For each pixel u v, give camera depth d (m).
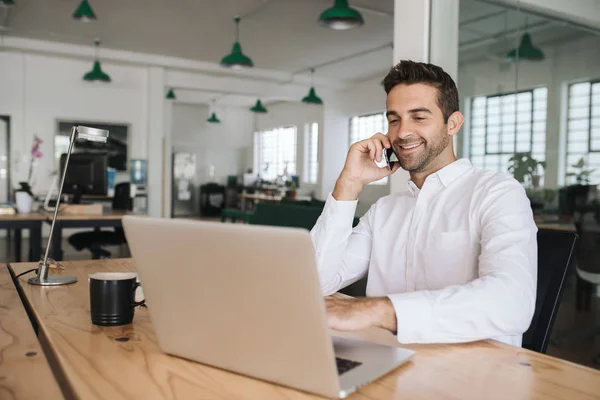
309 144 13.80
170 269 0.86
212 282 0.81
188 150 15.54
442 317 0.95
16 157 9.11
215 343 0.85
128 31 7.93
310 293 0.71
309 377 0.76
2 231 9.34
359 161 1.39
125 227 0.90
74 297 1.45
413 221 1.44
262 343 0.79
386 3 6.46
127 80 9.91
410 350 0.95
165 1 6.50
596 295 4.11
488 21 3.79
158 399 0.74
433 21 3.01
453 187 1.41
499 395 0.77
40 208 5.08
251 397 0.75
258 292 0.76
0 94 8.97
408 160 1.37
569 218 4.57
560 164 4.98
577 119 4.96
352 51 8.92
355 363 0.87
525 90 4.61
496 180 1.32
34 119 9.23
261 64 10.05
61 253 4.43
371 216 1.59
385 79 1.40
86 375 0.84
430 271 1.39
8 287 1.56
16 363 0.88
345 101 12.02
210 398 0.75
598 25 4.29
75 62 9.48
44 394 0.75
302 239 0.69
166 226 0.84
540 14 3.95
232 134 16.19
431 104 1.32
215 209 15.49
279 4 6.54
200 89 10.75
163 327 0.92
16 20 7.45
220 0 6.43
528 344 1.25
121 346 1.00
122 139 9.92
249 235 0.74
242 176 16.23
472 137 4.14
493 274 1.06
